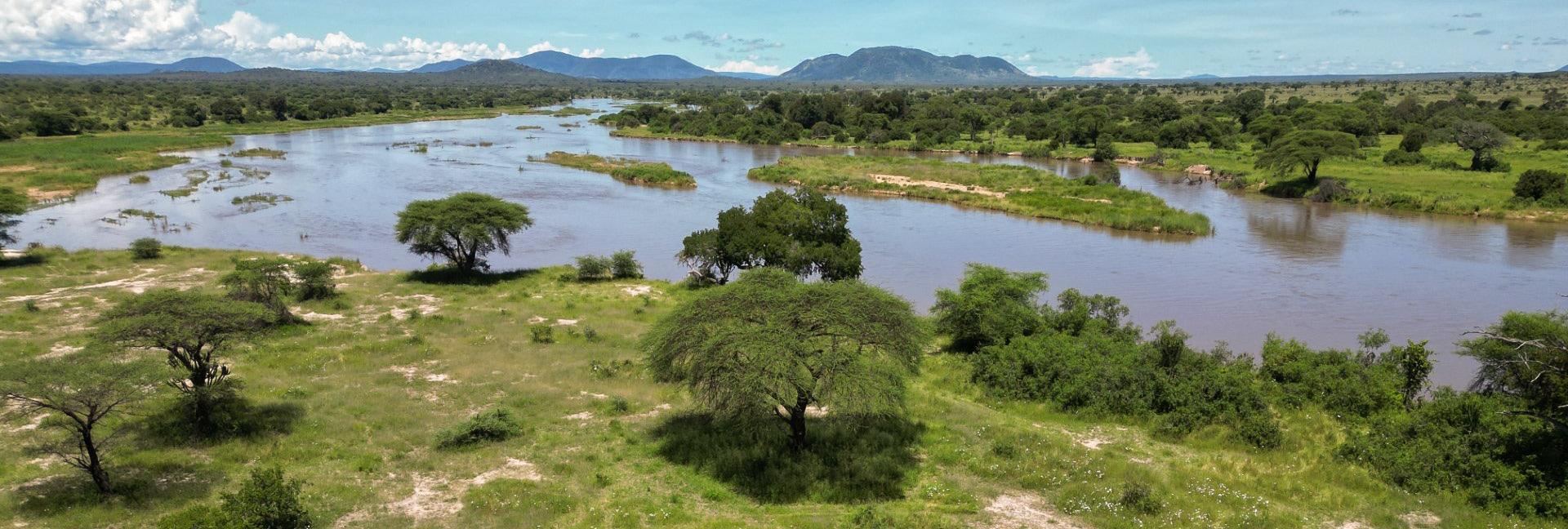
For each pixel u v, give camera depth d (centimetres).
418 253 4953
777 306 2303
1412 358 2809
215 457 2173
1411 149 10175
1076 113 15262
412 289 4566
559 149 13288
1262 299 4581
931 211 7712
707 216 7331
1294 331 4028
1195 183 9694
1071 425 2659
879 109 17275
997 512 1939
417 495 1992
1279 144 8912
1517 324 2572
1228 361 3212
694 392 2278
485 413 2461
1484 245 5925
